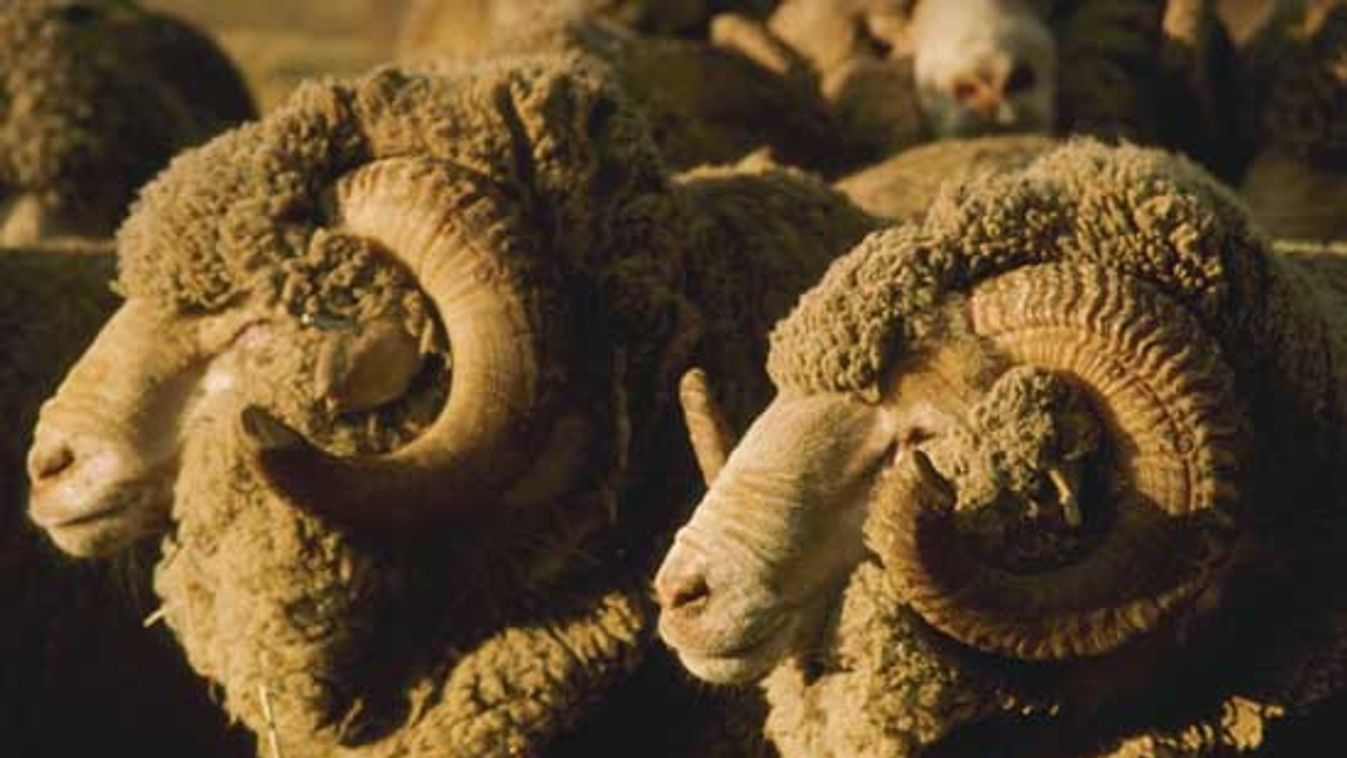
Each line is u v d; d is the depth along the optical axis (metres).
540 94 12.70
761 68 17.53
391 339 12.47
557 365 12.55
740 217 13.12
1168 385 11.20
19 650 15.01
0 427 14.98
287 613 12.59
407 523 12.40
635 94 16.06
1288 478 11.59
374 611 12.66
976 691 11.42
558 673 12.69
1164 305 11.27
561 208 12.68
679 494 12.77
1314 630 11.70
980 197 11.44
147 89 19.89
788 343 11.45
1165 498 11.21
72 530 12.69
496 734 12.70
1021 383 11.17
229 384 12.54
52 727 15.05
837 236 13.24
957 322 11.32
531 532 12.71
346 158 12.69
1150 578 11.20
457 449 12.40
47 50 19.50
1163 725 11.69
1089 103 17.64
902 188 14.61
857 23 18.19
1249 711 11.69
